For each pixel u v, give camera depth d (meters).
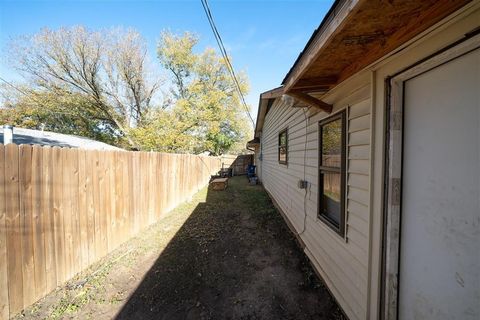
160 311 2.36
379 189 1.76
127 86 17.52
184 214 6.21
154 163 5.44
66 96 15.75
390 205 1.66
